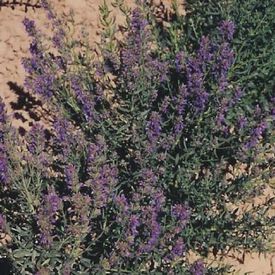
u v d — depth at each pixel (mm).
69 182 1093
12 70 1469
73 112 1375
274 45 1465
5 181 1100
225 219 1288
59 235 1174
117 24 1563
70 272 1143
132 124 1312
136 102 1322
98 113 1312
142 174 1181
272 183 1405
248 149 1276
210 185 1287
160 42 1511
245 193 1295
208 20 1511
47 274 1056
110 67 1351
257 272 1353
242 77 1429
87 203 1084
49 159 1191
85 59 1387
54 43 1331
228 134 1335
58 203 1087
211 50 1318
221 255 1340
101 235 1162
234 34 1458
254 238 1294
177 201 1316
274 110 1308
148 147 1234
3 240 1255
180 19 1530
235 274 1322
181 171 1295
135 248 1154
